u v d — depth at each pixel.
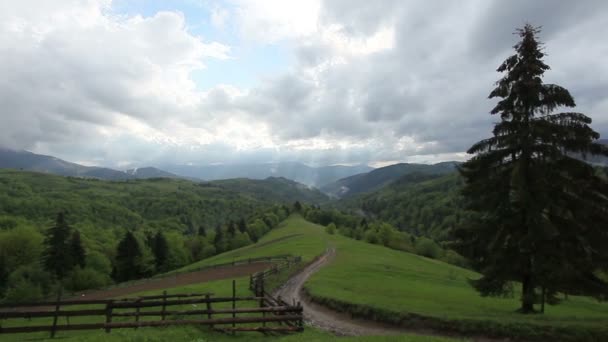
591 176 18.73
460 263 94.38
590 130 18.47
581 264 18.81
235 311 17.34
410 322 20.86
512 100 20.28
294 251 70.88
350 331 20.42
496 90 20.55
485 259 21.50
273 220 161.88
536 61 19.72
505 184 20.25
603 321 18.05
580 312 28.19
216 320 17.02
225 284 37.44
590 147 18.53
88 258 84.38
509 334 17.67
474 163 21.44
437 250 108.00
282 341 15.53
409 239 121.88
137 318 17.17
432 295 31.12
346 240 99.88
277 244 92.81
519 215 20.17
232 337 16.98
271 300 23.62
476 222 21.55
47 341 15.41
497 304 28.44
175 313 17.41
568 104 19.36
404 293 31.39
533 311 20.97
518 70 19.83
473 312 22.33
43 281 69.44
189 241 121.88
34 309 42.19
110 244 108.44
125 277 87.50
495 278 20.95
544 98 19.59
